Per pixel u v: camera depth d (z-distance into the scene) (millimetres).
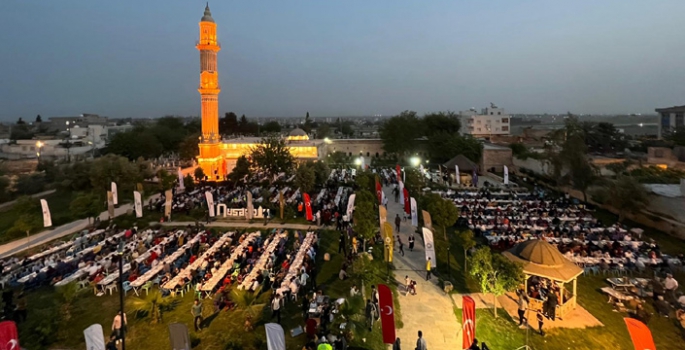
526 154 75438
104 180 52812
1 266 29266
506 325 22156
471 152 80125
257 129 158625
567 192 56500
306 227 41156
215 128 76188
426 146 101812
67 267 29109
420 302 24828
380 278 27734
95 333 16438
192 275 27328
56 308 23094
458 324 22359
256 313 22844
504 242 32750
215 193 57969
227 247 32938
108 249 33062
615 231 35906
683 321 22562
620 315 23625
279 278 26406
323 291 26094
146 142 91562
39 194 62969
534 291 24703
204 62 74312
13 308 22984
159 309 23344
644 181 47844
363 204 32062
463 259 32156
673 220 38438
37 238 38781
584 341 20922
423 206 40406
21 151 105938
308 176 53188
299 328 21500
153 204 51938
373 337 21031
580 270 23828
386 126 106250
